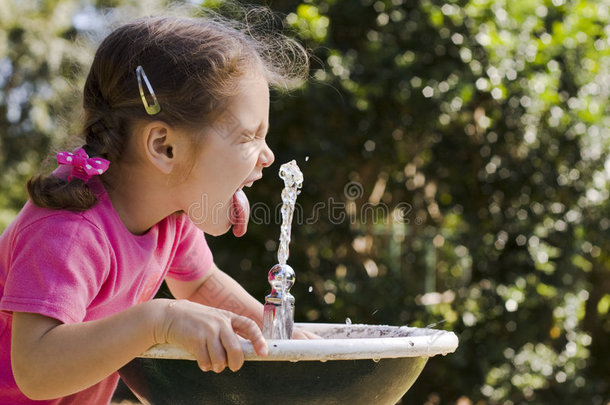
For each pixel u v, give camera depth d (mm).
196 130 1751
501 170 5277
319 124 4914
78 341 1487
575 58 5320
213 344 1408
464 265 5359
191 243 2217
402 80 4906
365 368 1547
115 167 1828
